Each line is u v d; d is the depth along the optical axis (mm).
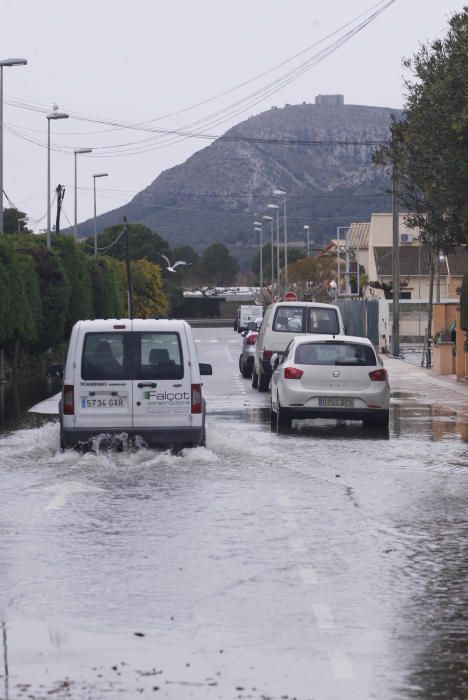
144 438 37844
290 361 48188
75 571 21844
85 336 38031
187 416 38000
